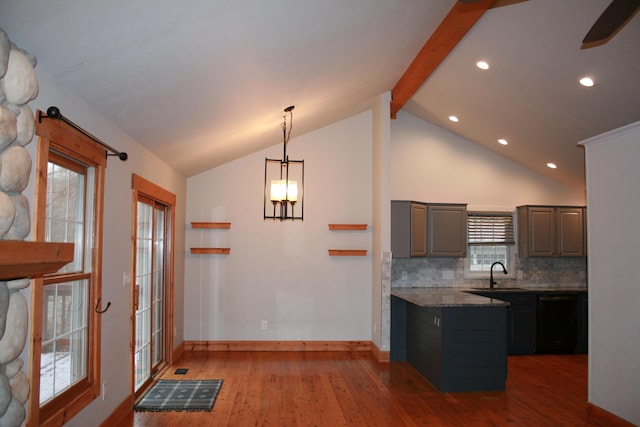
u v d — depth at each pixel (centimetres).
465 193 681
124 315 366
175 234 551
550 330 622
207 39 262
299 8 270
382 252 579
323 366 543
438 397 438
